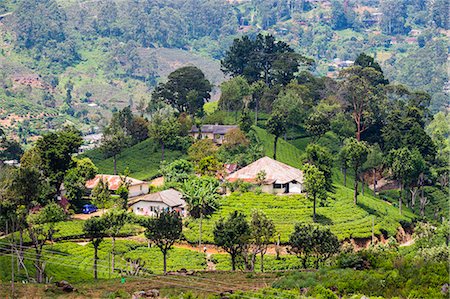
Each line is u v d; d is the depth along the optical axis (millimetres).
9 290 108312
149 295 105125
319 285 102000
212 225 188625
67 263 152625
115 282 117062
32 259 146250
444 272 103062
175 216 151625
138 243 175625
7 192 158375
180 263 163000
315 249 148500
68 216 198375
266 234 153625
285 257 167875
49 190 198250
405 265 108000
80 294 106062
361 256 113625
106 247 169000
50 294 106312
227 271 132125
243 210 199875
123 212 161875
